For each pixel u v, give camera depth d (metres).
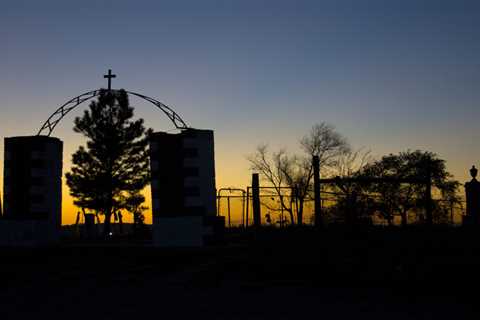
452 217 21.61
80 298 13.42
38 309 11.99
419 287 13.81
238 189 30.64
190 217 24.72
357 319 10.39
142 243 28.84
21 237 26.66
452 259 16.17
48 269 19.36
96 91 27.81
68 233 41.31
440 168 42.41
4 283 16.23
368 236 20.83
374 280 14.84
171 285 15.41
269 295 13.34
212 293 13.86
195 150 25.17
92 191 38.78
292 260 18.02
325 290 13.88
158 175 25.33
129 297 13.47
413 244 18.58
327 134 57.94
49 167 27.72
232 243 25.56
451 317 10.48
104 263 20.78
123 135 39.47
